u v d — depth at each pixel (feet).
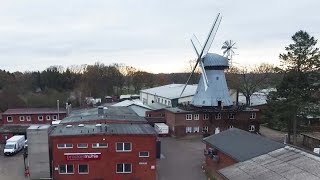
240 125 243.60
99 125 157.38
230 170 110.73
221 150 136.56
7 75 443.73
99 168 144.05
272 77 312.29
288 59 193.36
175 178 147.54
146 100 355.36
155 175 146.41
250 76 328.70
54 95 382.01
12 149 186.09
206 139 159.53
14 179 146.92
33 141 142.92
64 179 143.74
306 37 189.06
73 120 173.27
